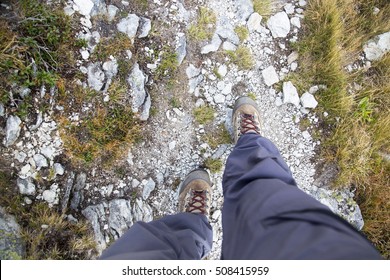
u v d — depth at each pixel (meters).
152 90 2.27
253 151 1.96
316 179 2.45
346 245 1.05
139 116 2.24
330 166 2.44
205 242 2.03
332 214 1.20
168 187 2.33
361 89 2.46
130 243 1.61
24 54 2.03
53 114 2.12
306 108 2.40
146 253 1.52
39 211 2.15
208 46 2.30
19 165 2.11
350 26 2.49
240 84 2.36
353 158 2.42
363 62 2.50
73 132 2.15
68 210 2.21
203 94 2.33
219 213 2.38
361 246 1.05
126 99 2.21
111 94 2.18
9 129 2.05
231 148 2.36
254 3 2.35
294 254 1.10
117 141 2.21
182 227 1.98
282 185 1.49
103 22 2.17
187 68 2.29
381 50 2.49
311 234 1.14
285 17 2.39
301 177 2.44
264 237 1.24
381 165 2.47
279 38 2.39
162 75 2.27
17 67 2.01
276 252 1.15
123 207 2.24
